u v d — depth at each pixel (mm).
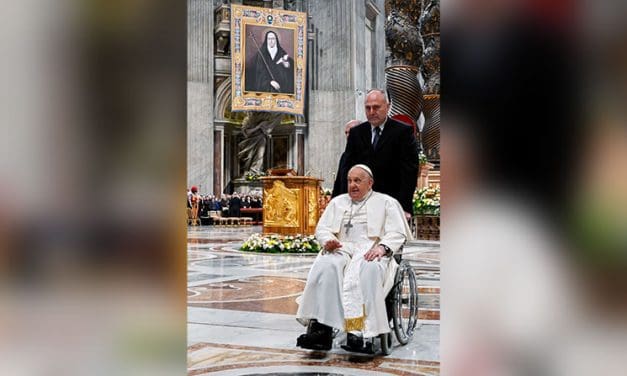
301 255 10031
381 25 31109
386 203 3576
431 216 11953
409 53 11938
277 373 2830
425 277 6504
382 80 31172
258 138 26547
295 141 26516
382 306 3244
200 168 25109
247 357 3141
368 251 3406
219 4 26359
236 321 4164
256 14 23422
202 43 25438
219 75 26203
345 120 26594
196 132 25125
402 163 3877
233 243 13008
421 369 2924
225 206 23969
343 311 3219
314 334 3295
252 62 23359
